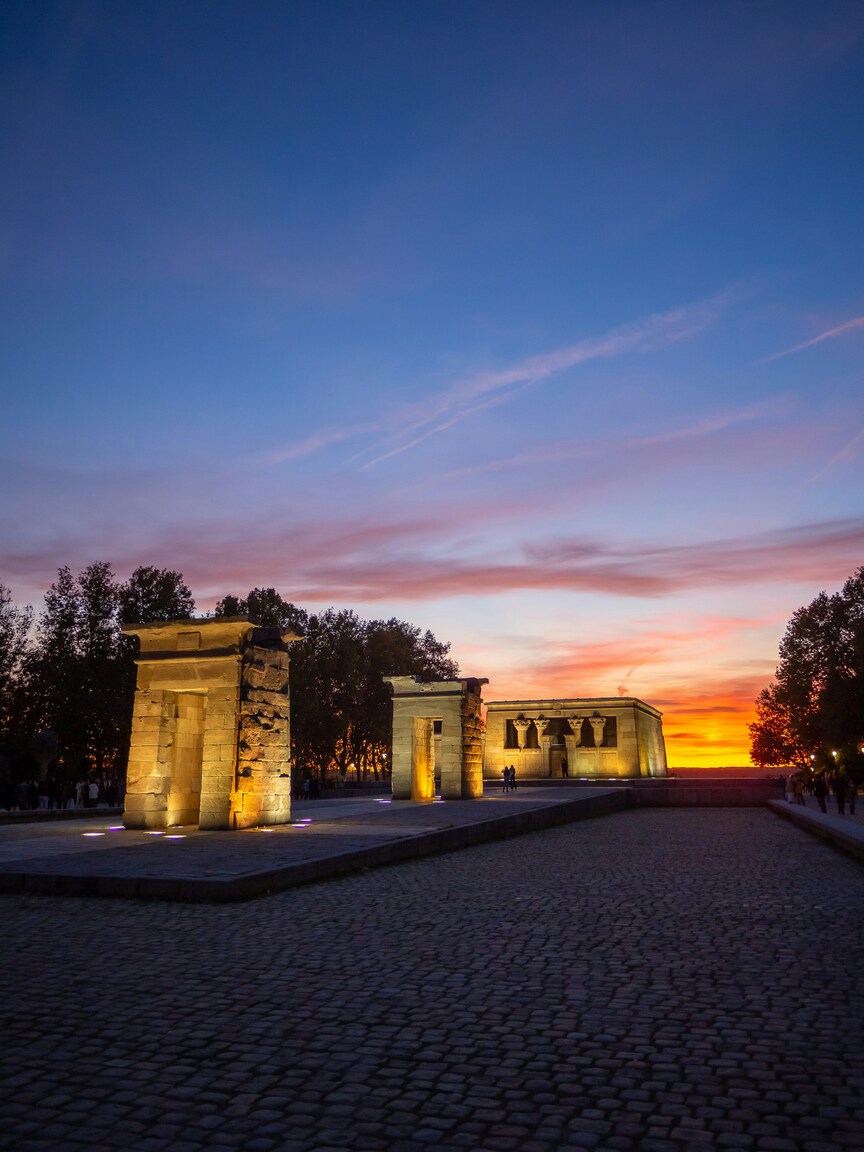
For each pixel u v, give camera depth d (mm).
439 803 34625
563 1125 4758
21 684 51812
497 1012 6777
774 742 72812
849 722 56375
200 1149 4477
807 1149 4457
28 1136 4609
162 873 12750
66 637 51938
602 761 61781
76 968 8180
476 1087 5285
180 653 22531
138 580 53656
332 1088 5281
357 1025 6461
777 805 36438
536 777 63438
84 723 51375
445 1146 4516
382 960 8500
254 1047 5988
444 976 7871
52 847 16938
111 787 41531
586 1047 5973
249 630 22688
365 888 13469
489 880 14516
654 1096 5141
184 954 8758
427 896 12641
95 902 11859
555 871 15891
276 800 22984
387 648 79250
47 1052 5891
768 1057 5766
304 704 65000
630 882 14344
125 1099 5109
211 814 21453
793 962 8422
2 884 12852
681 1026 6422
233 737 21672
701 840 23078
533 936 9656
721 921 10625
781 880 14680
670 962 8414
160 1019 6605
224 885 11945
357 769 77500
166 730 22703
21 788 40344
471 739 39188
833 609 60781
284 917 10812
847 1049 5910
